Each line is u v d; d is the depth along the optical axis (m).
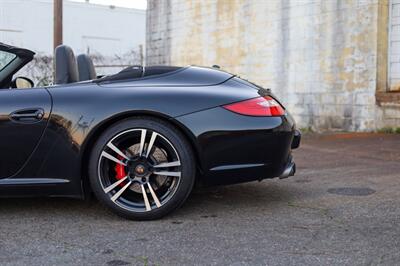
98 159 3.54
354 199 4.18
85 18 28.19
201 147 3.49
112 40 29.17
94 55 28.59
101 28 28.78
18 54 3.86
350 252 2.96
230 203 4.07
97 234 3.32
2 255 2.96
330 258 2.87
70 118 3.53
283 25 10.59
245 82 3.92
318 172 5.47
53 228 3.46
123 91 3.59
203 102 3.53
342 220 3.58
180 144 3.50
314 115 10.06
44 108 3.56
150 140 3.52
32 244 3.14
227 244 3.11
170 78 3.76
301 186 4.71
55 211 3.86
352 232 3.31
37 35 26.52
